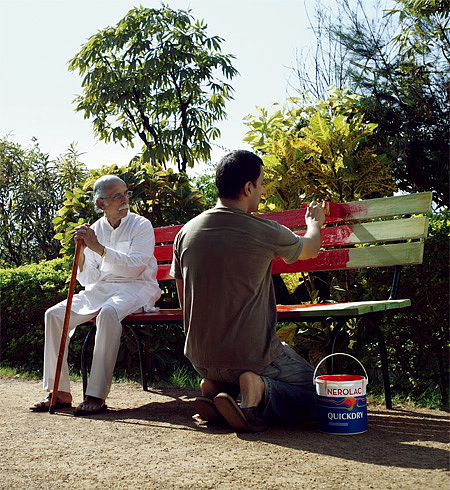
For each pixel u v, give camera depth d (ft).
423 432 9.12
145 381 14.56
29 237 49.57
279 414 9.45
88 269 12.91
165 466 7.34
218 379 9.52
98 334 11.46
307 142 14.51
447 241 12.01
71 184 50.72
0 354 20.33
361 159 13.94
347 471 6.95
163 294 17.29
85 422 10.23
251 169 9.37
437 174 21.58
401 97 22.50
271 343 9.24
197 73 53.01
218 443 8.45
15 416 10.93
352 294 13.33
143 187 17.67
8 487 6.66
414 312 12.49
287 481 6.63
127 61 54.44
